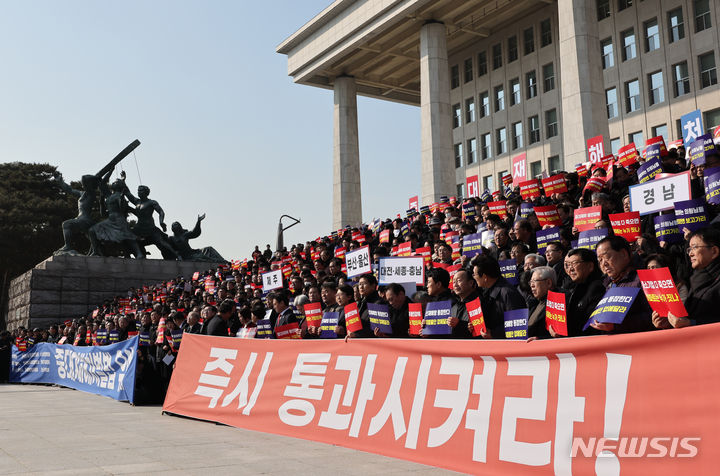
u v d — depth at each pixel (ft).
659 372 12.64
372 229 66.28
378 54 151.33
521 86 145.48
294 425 22.52
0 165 197.47
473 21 143.43
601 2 130.93
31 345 65.51
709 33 112.16
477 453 15.94
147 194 134.82
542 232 27.94
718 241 14.85
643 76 122.31
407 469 17.53
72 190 130.93
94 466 18.47
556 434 14.29
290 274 52.85
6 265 179.93
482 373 16.44
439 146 127.34
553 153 137.08
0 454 20.61
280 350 24.31
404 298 22.74
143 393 37.50
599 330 14.74
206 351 28.81
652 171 31.19
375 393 19.61
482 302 19.08
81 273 119.44
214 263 135.03
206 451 20.66
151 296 91.04
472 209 48.96
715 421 11.63
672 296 12.78
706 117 112.06
